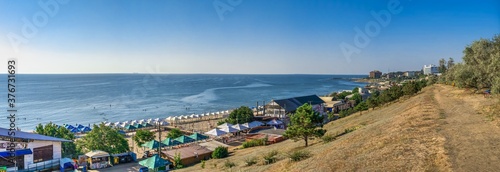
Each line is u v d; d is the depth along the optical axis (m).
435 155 16.08
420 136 20.61
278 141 51.97
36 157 37.59
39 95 186.25
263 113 97.38
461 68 52.78
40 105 137.75
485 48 47.28
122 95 190.38
